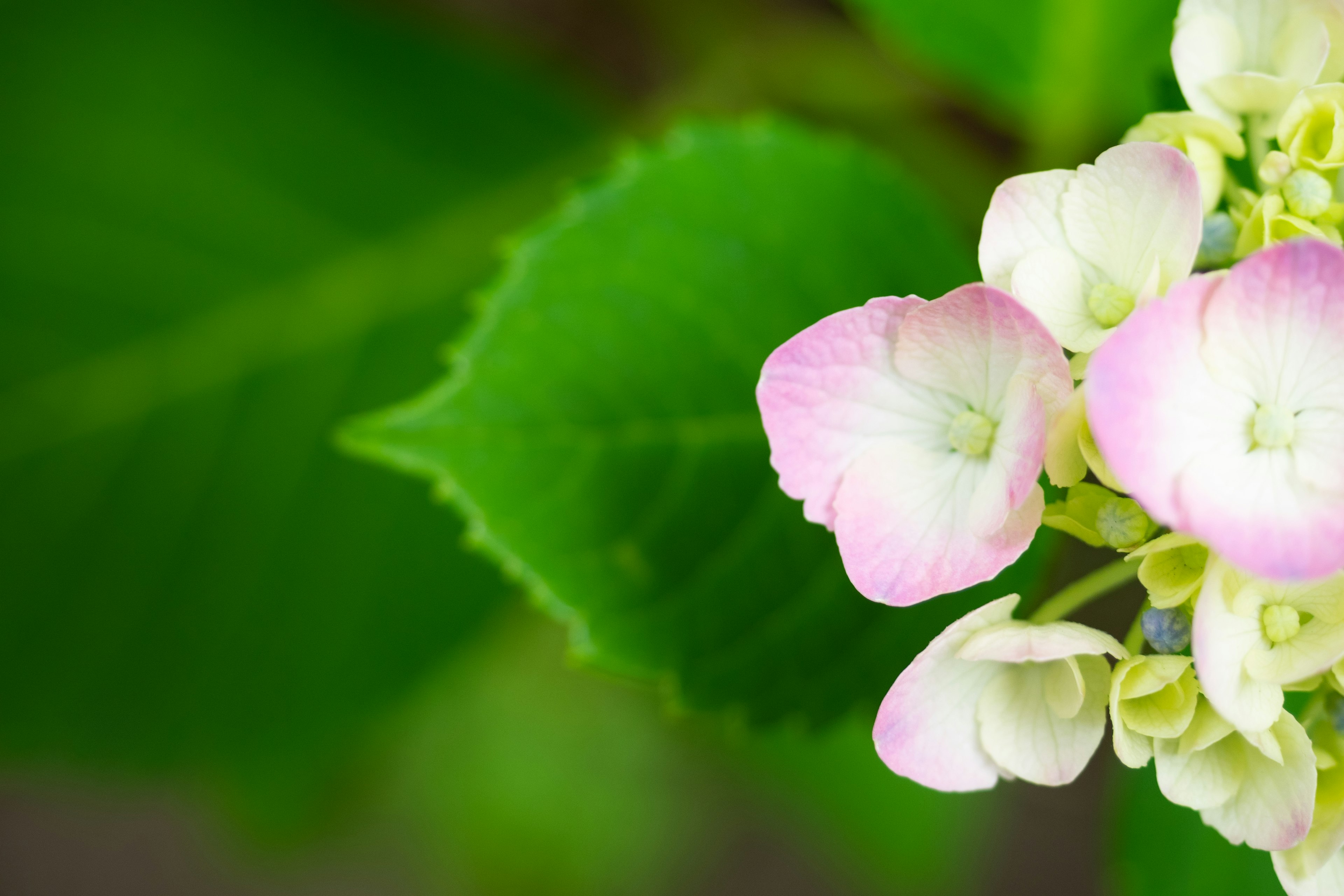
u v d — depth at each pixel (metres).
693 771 1.06
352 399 0.83
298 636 0.81
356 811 1.01
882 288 0.71
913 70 0.84
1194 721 0.62
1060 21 0.74
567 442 0.68
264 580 0.81
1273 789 0.62
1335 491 0.60
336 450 0.82
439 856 1.05
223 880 1.31
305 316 0.83
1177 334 0.60
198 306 0.83
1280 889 0.69
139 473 0.81
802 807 0.97
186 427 0.82
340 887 1.29
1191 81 0.63
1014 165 0.84
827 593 0.68
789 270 0.70
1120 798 0.70
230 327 0.83
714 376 0.69
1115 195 0.61
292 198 0.84
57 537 0.80
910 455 0.62
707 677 0.68
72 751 0.79
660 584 0.68
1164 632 0.62
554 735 1.02
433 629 0.81
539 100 0.87
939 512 0.62
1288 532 0.60
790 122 0.71
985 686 0.63
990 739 0.62
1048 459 0.61
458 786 1.01
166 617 0.80
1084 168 0.62
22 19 0.84
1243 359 0.60
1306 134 0.62
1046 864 1.17
